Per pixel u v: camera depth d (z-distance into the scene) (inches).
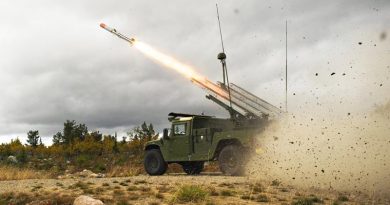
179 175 630.5
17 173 650.2
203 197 316.2
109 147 1604.3
